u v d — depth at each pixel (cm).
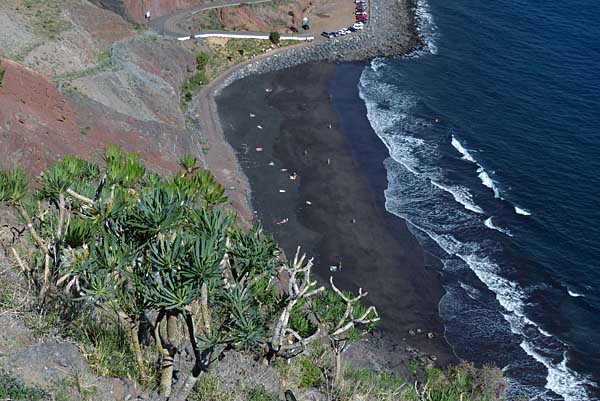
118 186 1870
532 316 5784
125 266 1586
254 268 1873
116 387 1566
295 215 6825
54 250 1945
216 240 1556
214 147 7875
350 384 2283
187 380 1554
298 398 1989
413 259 6356
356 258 6331
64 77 7469
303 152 7881
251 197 7056
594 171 7569
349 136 8238
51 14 8356
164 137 7425
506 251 6481
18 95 6297
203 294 1491
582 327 5691
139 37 9000
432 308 5822
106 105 7325
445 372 4853
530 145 8025
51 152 5778
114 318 1955
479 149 7969
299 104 8900
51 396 1450
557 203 7100
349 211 6931
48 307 1800
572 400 4997
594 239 6656
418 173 7569
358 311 2261
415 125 8456
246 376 1888
